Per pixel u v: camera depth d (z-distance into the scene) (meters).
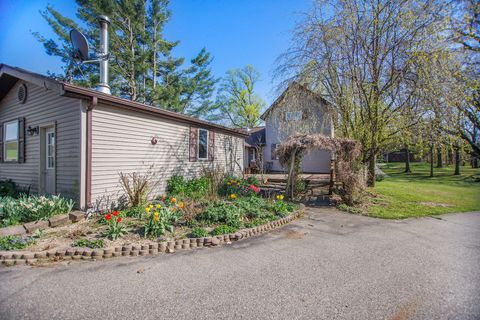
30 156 7.06
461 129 8.93
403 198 8.91
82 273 3.07
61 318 2.21
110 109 6.16
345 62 9.37
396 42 8.66
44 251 3.50
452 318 2.23
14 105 7.67
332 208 7.37
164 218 4.57
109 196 6.09
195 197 7.30
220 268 3.26
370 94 9.31
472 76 8.20
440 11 7.90
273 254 3.76
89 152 5.57
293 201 7.92
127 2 14.77
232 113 28.48
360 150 8.43
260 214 5.56
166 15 17.59
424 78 7.99
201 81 20.64
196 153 9.53
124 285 2.79
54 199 5.18
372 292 2.67
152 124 7.52
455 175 19.98
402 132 9.26
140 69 15.64
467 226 5.43
